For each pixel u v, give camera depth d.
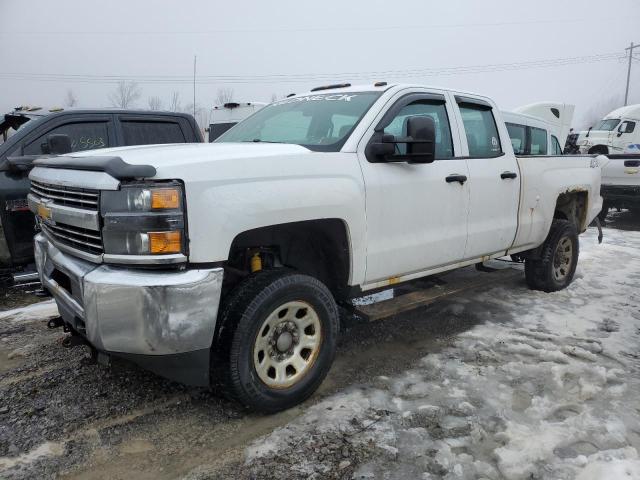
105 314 2.56
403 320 4.88
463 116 4.56
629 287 6.17
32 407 3.18
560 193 5.58
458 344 4.25
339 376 3.69
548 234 5.64
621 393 3.45
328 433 2.93
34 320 4.68
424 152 3.49
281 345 3.14
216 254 2.67
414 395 3.40
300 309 3.21
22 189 5.21
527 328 4.67
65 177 2.87
